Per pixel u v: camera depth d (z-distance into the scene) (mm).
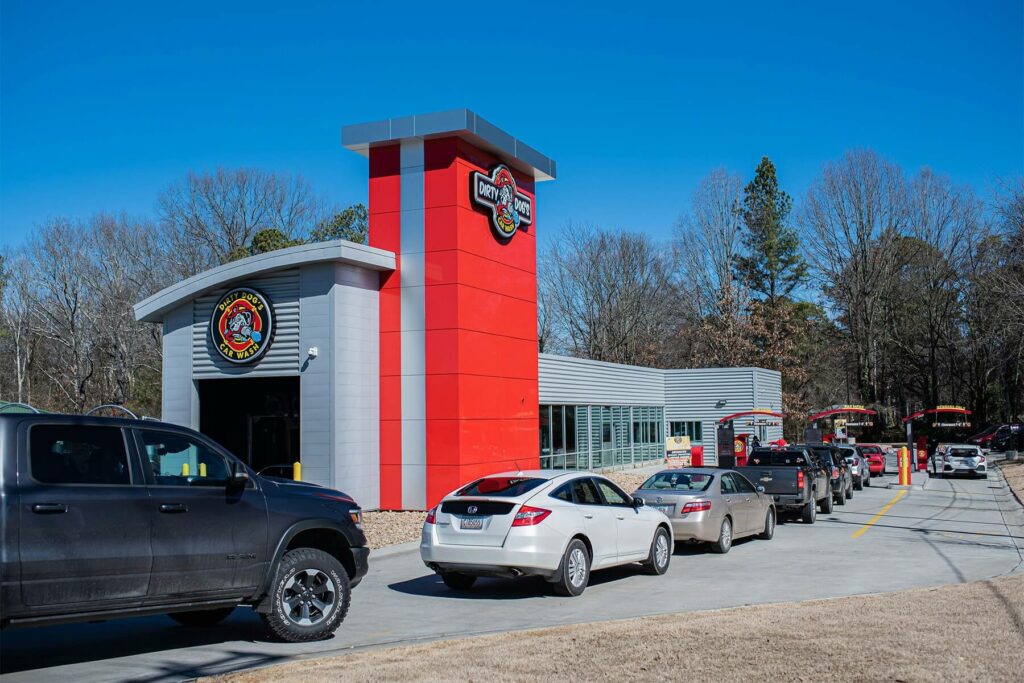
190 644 8766
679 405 51094
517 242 25672
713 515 15336
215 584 8117
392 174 23422
